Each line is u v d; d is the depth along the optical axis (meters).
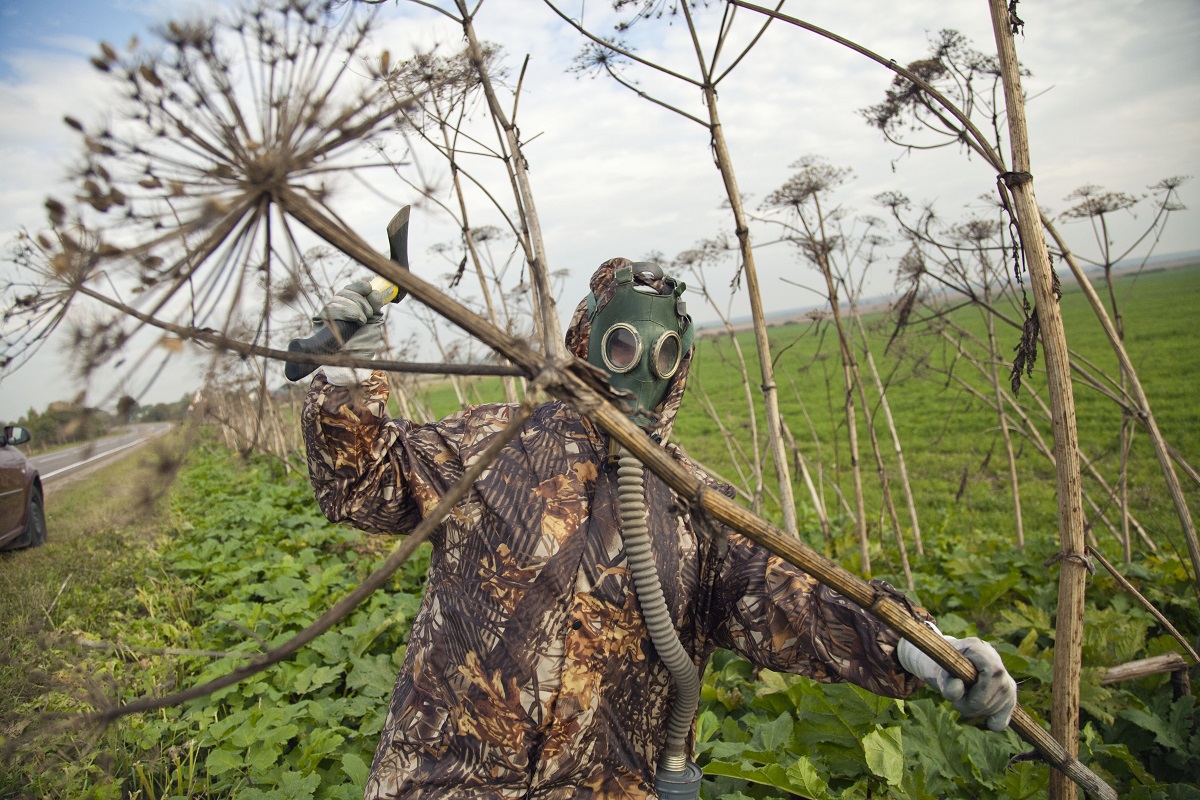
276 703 3.53
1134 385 3.34
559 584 1.74
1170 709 3.37
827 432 17.73
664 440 1.90
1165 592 4.69
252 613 4.54
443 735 1.79
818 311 4.98
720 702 3.50
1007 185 2.06
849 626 1.82
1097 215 4.61
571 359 1.34
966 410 18.84
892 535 6.99
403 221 1.65
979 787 2.87
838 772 2.91
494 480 1.80
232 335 1.14
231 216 1.12
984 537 6.92
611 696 1.80
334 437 1.76
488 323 1.30
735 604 1.90
